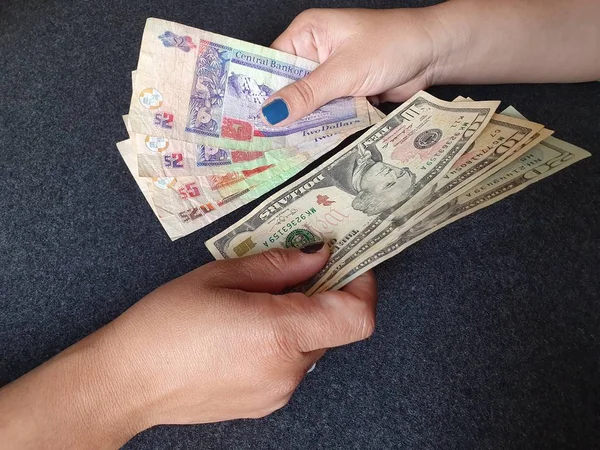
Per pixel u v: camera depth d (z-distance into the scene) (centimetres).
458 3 67
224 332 48
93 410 50
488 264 63
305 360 51
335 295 50
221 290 50
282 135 68
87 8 85
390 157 64
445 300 62
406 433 58
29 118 76
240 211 67
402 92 73
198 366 49
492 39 67
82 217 69
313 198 62
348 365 61
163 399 51
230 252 61
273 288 54
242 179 66
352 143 66
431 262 64
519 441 56
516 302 61
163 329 49
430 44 66
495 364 59
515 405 57
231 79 69
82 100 77
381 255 56
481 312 61
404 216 59
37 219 70
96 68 80
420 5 84
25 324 65
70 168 73
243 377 49
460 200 59
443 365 59
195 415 54
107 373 50
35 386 50
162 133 66
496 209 65
